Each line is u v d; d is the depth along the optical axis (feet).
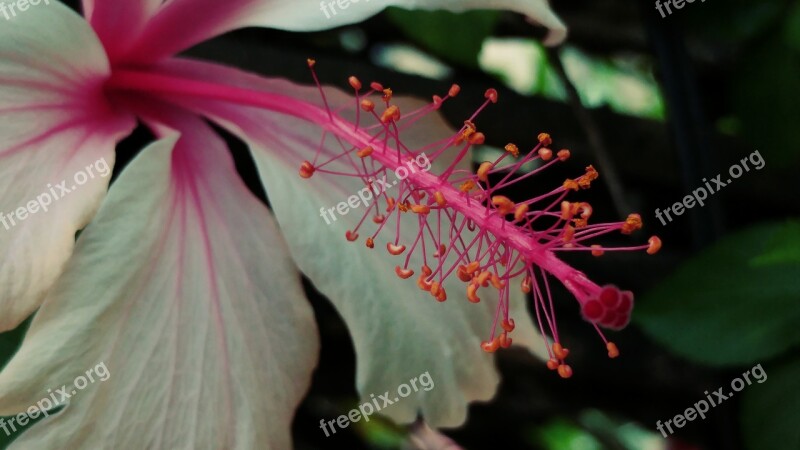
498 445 1.06
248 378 0.75
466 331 0.81
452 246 0.73
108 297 0.69
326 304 0.97
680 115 0.93
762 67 0.92
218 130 0.91
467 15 0.87
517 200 0.98
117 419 0.69
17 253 0.66
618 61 1.12
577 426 1.13
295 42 0.94
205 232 0.75
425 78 0.94
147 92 0.77
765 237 0.86
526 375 1.02
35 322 0.67
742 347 0.84
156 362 0.71
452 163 0.78
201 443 0.72
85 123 0.72
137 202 0.71
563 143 0.97
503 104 0.96
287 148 0.79
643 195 1.02
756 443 0.85
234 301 0.75
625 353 0.99
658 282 0.93
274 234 0.78
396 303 0.79
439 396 0.81
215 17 0.77
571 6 1.05
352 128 0.75
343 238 0.78
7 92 0.68
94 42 0.71
